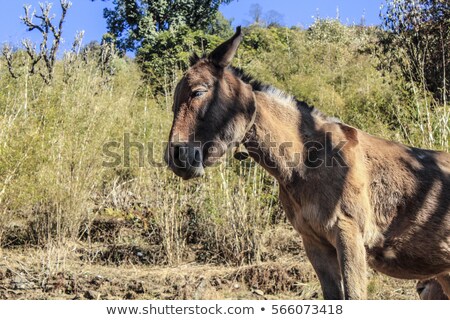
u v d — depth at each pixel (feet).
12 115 25.59
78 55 33.73
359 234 13.62
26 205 25.44
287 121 14.33
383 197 14.21
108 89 33.73
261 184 25.48
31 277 21.38
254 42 51.39
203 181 26.63
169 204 25.90
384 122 29.91
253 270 22.29
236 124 13.80
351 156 14.03
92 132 26.73
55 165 25.16
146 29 79.46
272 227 26.58
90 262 23.86
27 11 37.58
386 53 39.88
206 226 26.30
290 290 21.75
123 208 28.96
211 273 22.94
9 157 23.57
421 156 14.93
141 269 23.58
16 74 32.48
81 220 25.85
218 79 13.76
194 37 54.75
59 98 27.68
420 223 14.21
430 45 37.01
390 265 14.52
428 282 18.07
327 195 13.67
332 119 14.93
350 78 39.50
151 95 35.04
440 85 35.27
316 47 50.55
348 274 13.25
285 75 41.04
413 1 39.17
